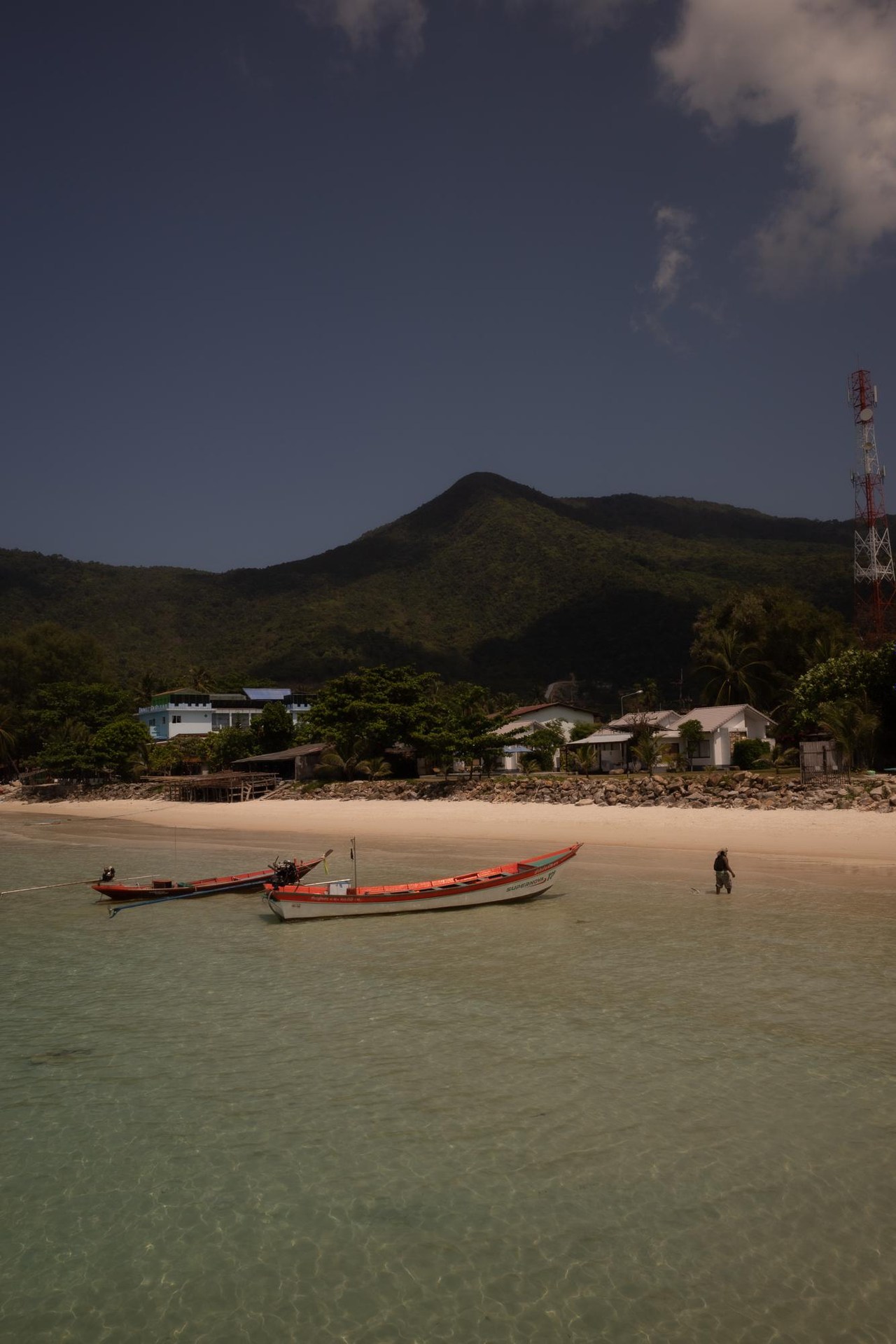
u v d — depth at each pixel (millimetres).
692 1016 16328
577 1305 8680
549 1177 10883
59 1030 16578
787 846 37188
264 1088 13656
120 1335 8484
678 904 26812
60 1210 10516
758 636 81938
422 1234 9875
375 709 75188
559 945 22312
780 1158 11133
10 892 34562
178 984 19812
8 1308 8891
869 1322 8336
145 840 52750
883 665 53281
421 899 27266
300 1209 10414
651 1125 12055
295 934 25266
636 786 53531
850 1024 15641
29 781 104375
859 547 80250
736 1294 8781
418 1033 15922
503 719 71688
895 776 45406
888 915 24328
